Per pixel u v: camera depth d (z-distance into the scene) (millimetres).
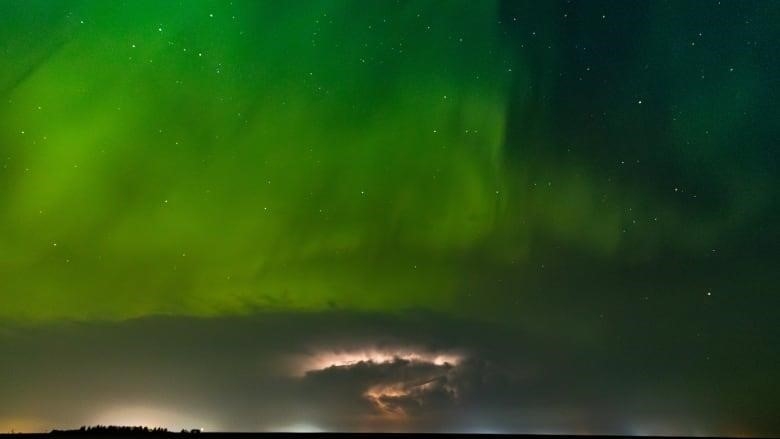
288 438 52969
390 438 56125
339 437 55938
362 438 55812
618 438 55406
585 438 55438
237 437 52969
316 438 54500
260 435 54438
